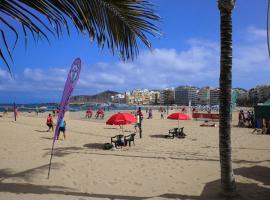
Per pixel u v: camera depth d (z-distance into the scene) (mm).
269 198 8078
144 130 28344
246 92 191875
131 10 5645
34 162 12516
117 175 10727
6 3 4371
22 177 10055
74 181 9828
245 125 32969
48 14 4703
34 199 7727
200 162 12977
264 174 10617
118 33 5848
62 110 9734
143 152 15625
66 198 7930
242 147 17703
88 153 14914
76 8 5020
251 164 12516
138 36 5965
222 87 7715
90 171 11227
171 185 9531
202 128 30359
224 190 8016
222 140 7859
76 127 29672
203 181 9977
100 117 49469
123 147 17406
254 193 8500
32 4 4555
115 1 5488
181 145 18500
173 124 35906
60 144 17797
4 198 7711
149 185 9523
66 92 9555
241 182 9594
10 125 29391
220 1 7586
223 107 7773
